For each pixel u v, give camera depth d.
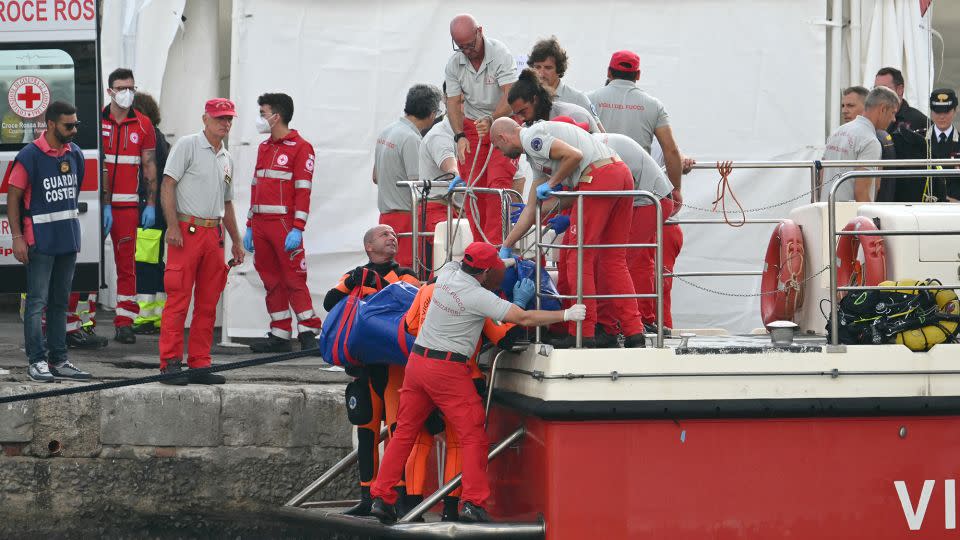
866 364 22.28
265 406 30.47
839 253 27.27
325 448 30.64
